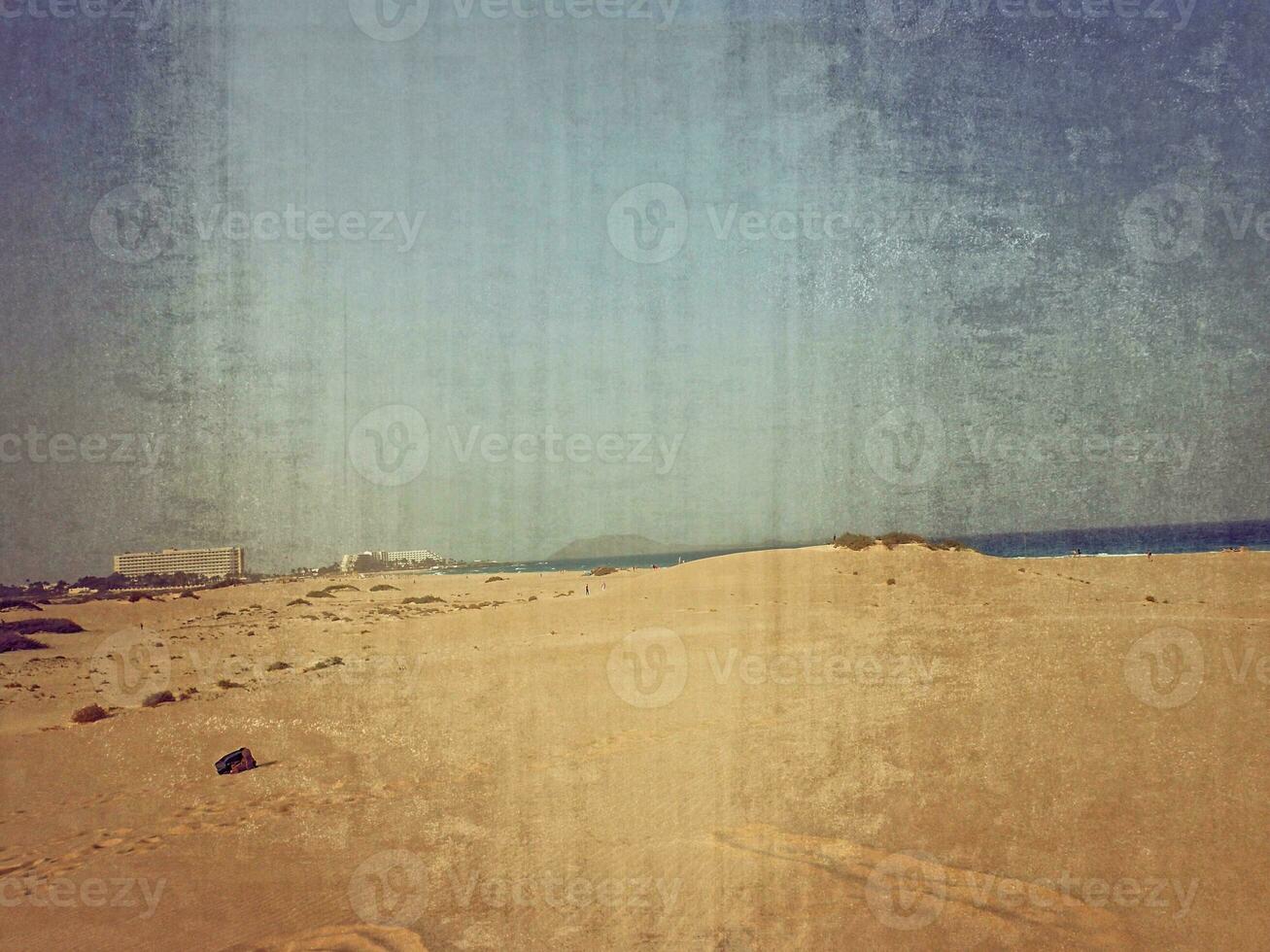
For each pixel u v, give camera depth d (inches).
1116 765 156.1
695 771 164.7
